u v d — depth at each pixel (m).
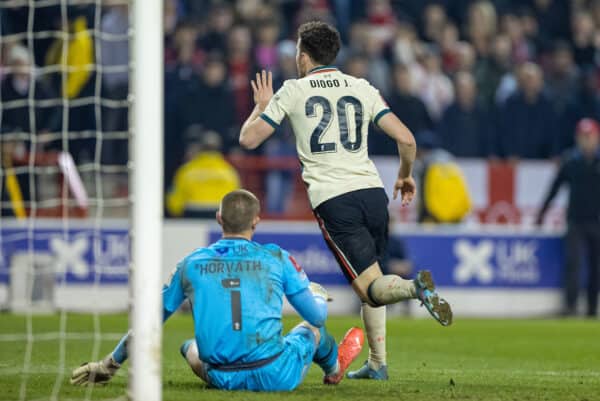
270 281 20.06
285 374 20.08
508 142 63.59
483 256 55.66
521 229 57.34
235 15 63.66
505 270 55.94
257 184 56.62
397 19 70.25
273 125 22.23
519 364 30.42
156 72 17.94
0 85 49.22
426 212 57.34
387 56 65.31
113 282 50.09
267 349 19.91
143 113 17.88
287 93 22.33
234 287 19.95
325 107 22.28
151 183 17.86
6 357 28.17
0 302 47.16
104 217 51.78
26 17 51.16
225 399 18.86
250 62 61.03
